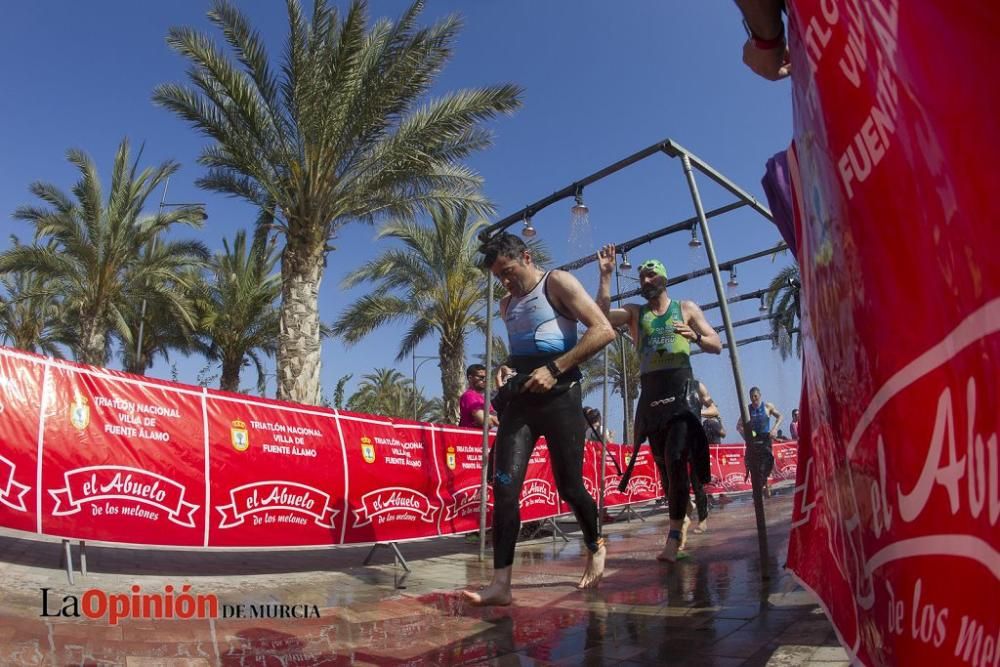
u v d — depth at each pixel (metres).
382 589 4.06
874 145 0.78
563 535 6.99
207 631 2.90
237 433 4.41
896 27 0.71
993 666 0.59
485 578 4.51
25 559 3.96
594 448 8.27
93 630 2.74
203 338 23.45
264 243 19.50
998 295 0.57
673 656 2.41
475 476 6.09
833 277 0.97
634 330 5.04
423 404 49.69
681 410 4.59
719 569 4.10
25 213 17.92
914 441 0.74
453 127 11.93
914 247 0.71
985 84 0.59
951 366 0.66
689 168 4.37
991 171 0.58
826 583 1.34
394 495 5.25
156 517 3.97
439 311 18.14
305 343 12.29
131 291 19.94
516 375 3.35
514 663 2.46
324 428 4.89
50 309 25.69
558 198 5.33
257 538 4.37
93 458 3.79
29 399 3.64
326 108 11.27
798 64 1.05
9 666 2.20
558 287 3.42
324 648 2.68
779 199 1.97
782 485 13.84
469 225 17.77
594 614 3.15
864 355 0.87
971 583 0.63
